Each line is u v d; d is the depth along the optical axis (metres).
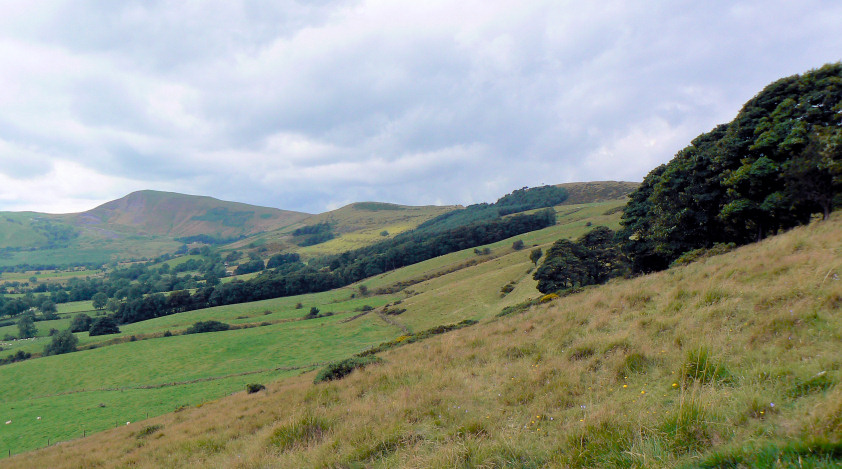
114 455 16.50
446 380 11.01
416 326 72.00
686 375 6.84
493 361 12.38
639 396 6.85
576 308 16.64
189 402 42.88
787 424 4.43
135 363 67.44
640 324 11.16
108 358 70.44
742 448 4.12
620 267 57.03
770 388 5.49
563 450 5.54
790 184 25.45
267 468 7.88
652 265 43.78
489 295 77.69
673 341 8.92
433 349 17.27
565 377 8.81
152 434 19.56
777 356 6.64
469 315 68.88
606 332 11.98
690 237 35.62
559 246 58.97
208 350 71.69
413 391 10.61
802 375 5.50
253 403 19.47
